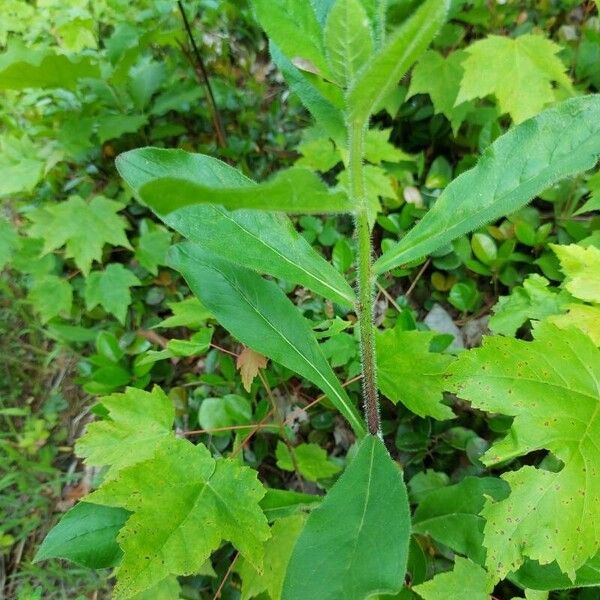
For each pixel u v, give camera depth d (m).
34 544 0.43
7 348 0.53
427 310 0.44
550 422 0.24
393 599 0.29
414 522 0.31
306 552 0.22
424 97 0.52
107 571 0.40
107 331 0.45
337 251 0.42
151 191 0.15
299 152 0.52
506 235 0.44
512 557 0.23
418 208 0.46
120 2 0.65
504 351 0.26
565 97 0.48
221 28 0.66
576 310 0.31
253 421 0.39
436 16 0.17
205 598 0.35
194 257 0.31
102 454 0.31
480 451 0.35
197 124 0.60
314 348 0.30
